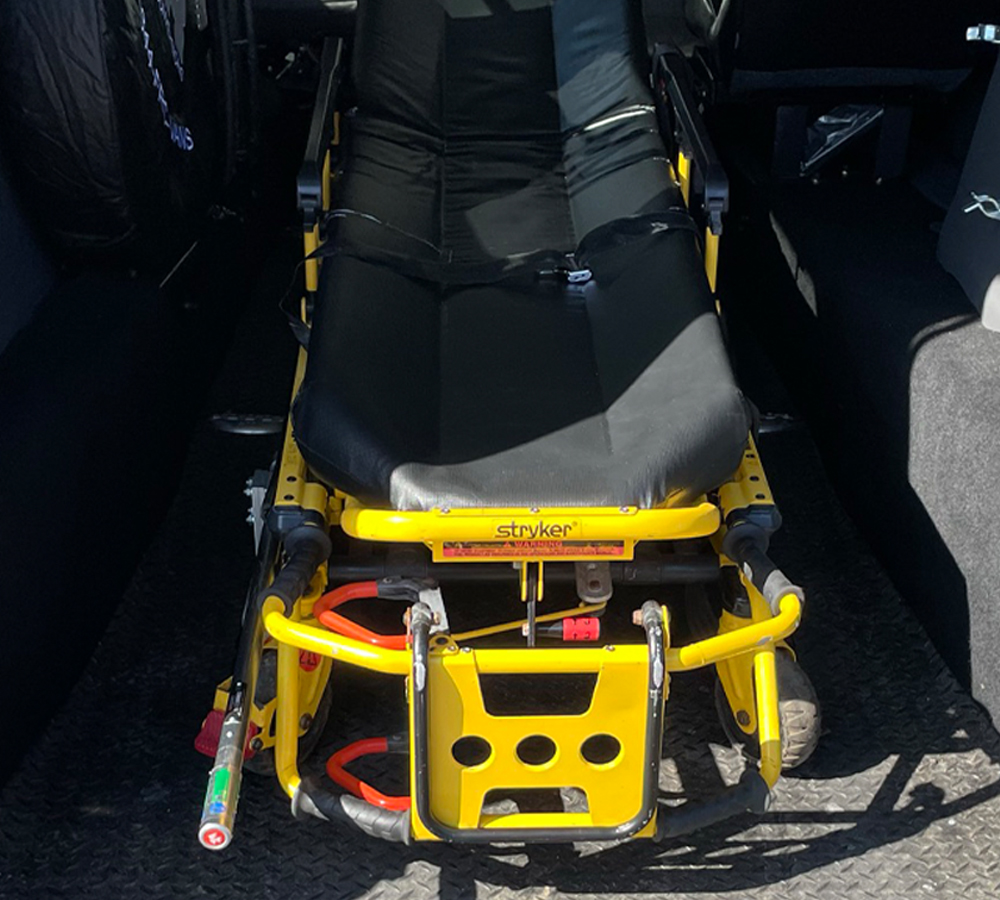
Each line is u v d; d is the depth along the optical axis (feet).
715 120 15.89
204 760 10.02
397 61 13.44
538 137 13.24
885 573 11.87
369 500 8.68
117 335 11.50
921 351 11.07
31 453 9.89
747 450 9.62
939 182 14.60
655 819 8.45
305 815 9.37
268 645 9.30
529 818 8.44
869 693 10.61
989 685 10.05
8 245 11.28
